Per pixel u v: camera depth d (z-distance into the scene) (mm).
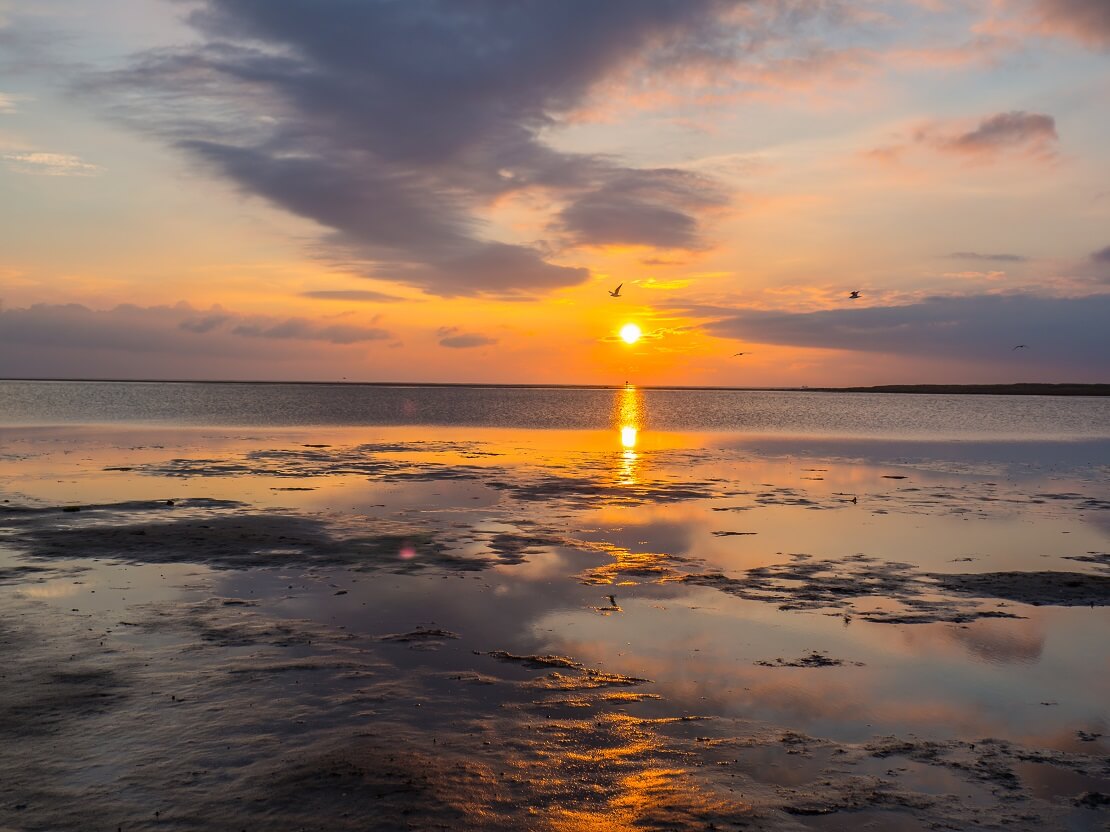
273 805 8258
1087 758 9805
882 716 11008
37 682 11422
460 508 28125
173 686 11414
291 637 13719
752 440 68562
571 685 11883
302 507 27625
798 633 14547
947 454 54969
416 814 8156
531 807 8414
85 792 8445
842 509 29141
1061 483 38312
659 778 9117
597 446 59562
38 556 19406
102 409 109688
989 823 8281
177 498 29234
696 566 19688
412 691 11484
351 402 161375
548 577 18359
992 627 15008
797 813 8414
